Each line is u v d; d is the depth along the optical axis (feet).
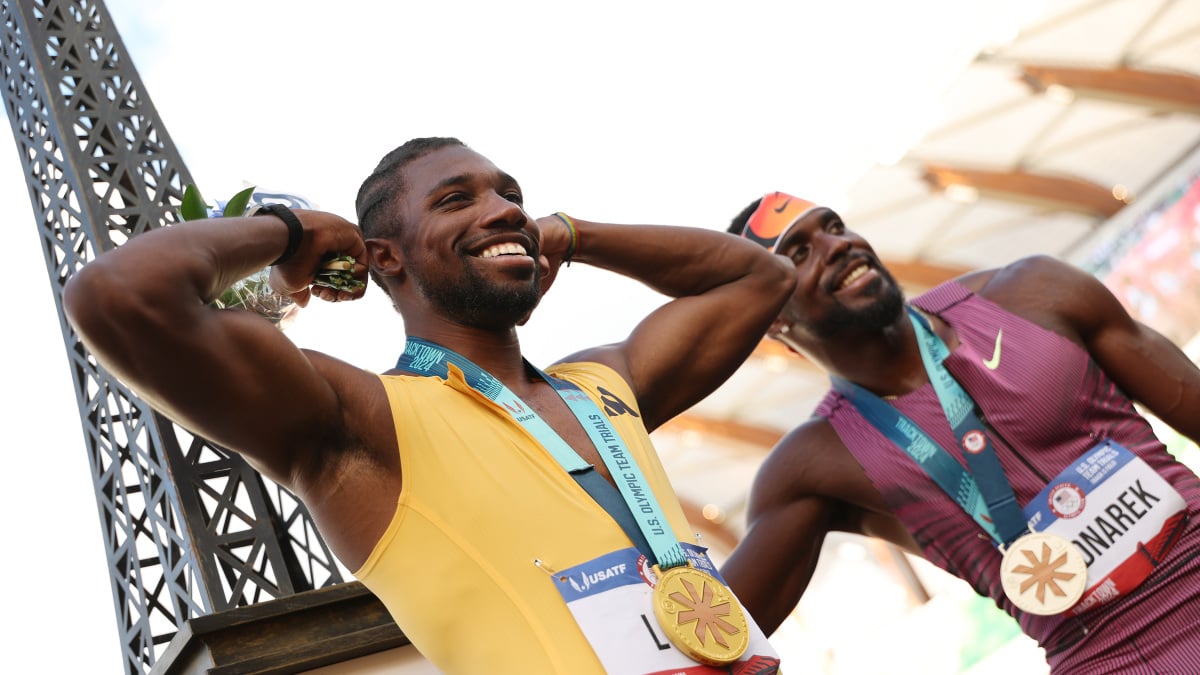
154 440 13.32
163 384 5.86
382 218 7.50
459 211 7.22
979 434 10.82
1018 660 32.58
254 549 12.55
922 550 11.28
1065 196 48.37
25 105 17.87
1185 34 43.91
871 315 11.28
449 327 7.18
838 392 12.14
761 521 12.01
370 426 6.38
